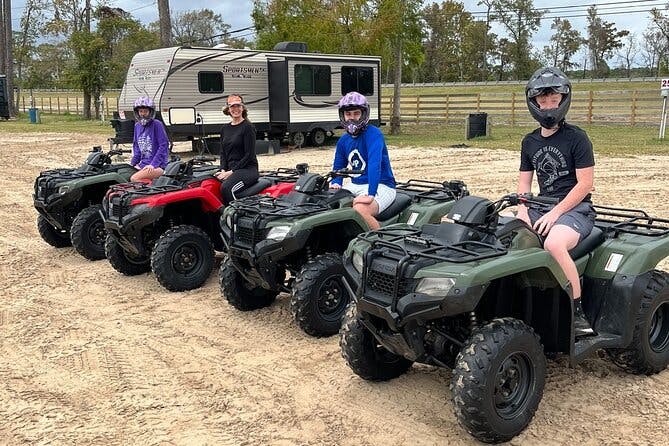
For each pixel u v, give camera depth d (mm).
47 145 20547
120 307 5773
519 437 3496
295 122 19047
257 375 4367
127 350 4816
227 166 6387
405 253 3404
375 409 3873
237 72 18328
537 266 3391
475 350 3260
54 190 7309
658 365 4152
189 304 5816
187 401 4020
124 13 38781
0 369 4504
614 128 23875
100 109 36656
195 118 17469
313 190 5148
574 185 4086
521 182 4336
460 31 77438
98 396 4098
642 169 12906
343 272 4855
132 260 6723
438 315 3238
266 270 4898
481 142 19578
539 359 3447
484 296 3689
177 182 6391
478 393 3207
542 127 4105
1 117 36469
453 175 12805
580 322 3857
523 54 78062
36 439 3592
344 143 5449
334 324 4910
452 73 77688
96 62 35875
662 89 19000
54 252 7777
